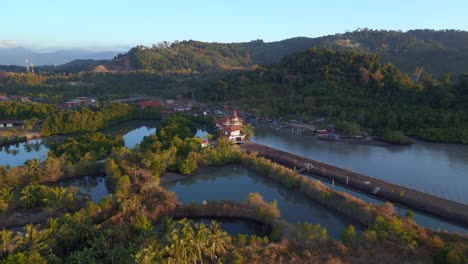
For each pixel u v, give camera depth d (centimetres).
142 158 13012
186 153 14338
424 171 13950
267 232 8700
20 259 6125
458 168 14338
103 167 12988
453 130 18475
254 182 12762
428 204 10112
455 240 7488
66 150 13662
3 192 9631
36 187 10000
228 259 6769
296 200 11131
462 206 9944
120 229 7544
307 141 19312
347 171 13088
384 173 13700
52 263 6419
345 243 7475
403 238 7331
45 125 19350
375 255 6925
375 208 9212
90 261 6444
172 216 9362
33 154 16125
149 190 10312
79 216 7762
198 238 6781
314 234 7550
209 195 11562
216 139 17275
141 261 6044
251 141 18900
